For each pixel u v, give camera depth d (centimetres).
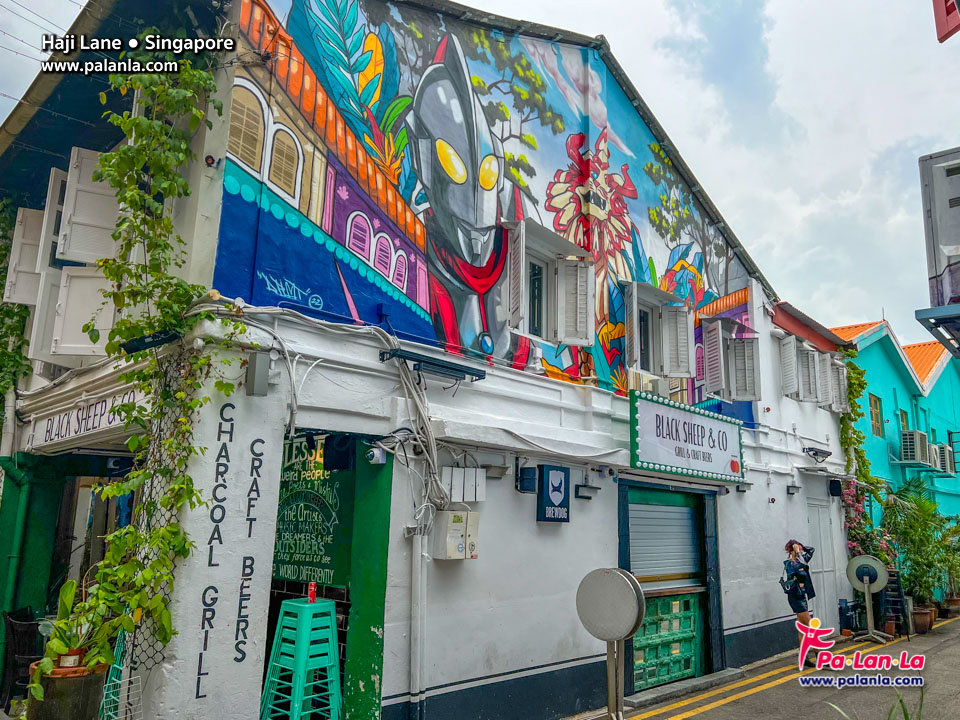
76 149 659
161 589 481
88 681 450
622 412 927
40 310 726
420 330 691
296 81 610
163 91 533
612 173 1003
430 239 721
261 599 518
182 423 495
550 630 771
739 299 1205
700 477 978
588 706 804
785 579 1146
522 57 891
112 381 651
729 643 1077
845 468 1605
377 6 707
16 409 862
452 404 702
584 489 840
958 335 670
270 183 576
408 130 718
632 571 930
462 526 657
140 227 525
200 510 493
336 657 598
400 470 629
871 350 1956
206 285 529
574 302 865
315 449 704
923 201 665
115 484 488
